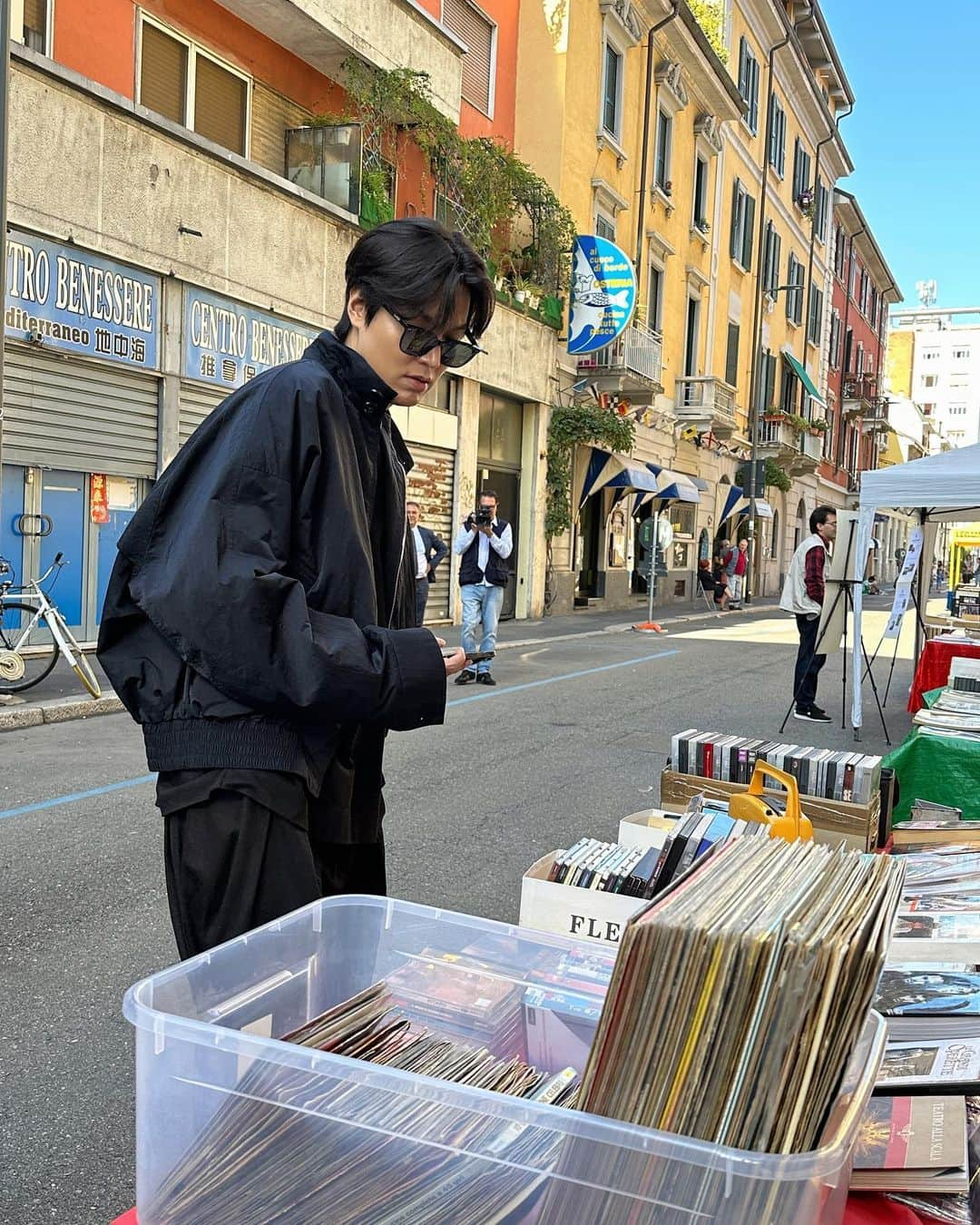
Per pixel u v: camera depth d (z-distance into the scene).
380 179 13.85
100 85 9.60
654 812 2.79
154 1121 1.17
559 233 18.22
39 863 4.52
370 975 1.55
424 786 6.23
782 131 33.62
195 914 1.46
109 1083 2.77
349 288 1.60
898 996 1.77
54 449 9.73
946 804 4.05
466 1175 1.04
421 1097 1.06
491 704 9.41
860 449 50.31
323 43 13.00
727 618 23.22
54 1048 2.95
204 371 11.27
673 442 25.84
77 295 9.66
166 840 1.50
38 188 9.12
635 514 24.52
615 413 20.39
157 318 10.63
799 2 32.66
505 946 1.51
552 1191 1.01
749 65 29.73
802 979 0.96
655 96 23.19
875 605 32.56
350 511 1.50
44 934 3.74
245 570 1.38
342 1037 1.31
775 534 37.19
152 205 10.38
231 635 1.37
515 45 19.05
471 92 17.66
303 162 13.37
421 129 14.87
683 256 25.67
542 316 18.42
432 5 15.91
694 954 0.99
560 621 19.09
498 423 18.12
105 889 4.20
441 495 16.39
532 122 19.09
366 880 1.83
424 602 10.60
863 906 1.06
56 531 9.91
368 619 1.50
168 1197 1.16
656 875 2.12
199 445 1.48
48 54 9.77
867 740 8.18
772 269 33.38
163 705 1.46
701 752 3.34
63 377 9.73
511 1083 1.26
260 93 12.82
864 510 7.88
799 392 37.59
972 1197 1.32
